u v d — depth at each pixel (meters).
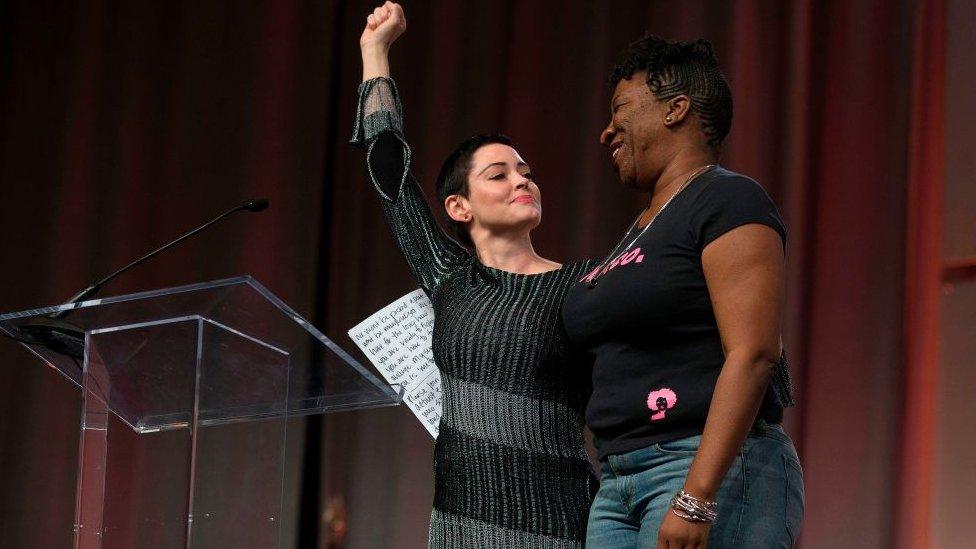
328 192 6.32
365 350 4.08
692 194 2.81
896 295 5.48
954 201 5.52
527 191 4.07
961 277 5.45
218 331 3.28
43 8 6.71
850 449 5.42
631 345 2.84
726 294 2.63
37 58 6.69
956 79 5.58
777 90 5.73
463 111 6.18
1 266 6.54
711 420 2.56
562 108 6.06
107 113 6.57
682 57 3.00
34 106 6.64
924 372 5.39
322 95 6.36
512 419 3.58
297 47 6.43
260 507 4.19
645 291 2.78
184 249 6.36
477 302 3.75
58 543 6.23
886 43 5.66
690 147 2.95
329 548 5.96
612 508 2.89
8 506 6.30
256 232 6.29
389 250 6.18
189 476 3.14
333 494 6.00
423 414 4.00
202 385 3.22
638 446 2.79
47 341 3.43
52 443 6.31
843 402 5.45
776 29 5.76
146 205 6.45
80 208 6.50
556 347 3.61
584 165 5.97
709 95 2.96
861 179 5.59
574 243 5.93
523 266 4.05
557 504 3.50
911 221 5.50
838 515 5.38
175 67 6.55
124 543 4.07
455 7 6.25
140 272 6.39
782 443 2.75
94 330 3.28
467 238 4.21
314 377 3.60
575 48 6.10
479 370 3.64
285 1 6.47
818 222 5.61
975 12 5.59
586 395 3.67
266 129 6.38
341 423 6.05
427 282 4.01
